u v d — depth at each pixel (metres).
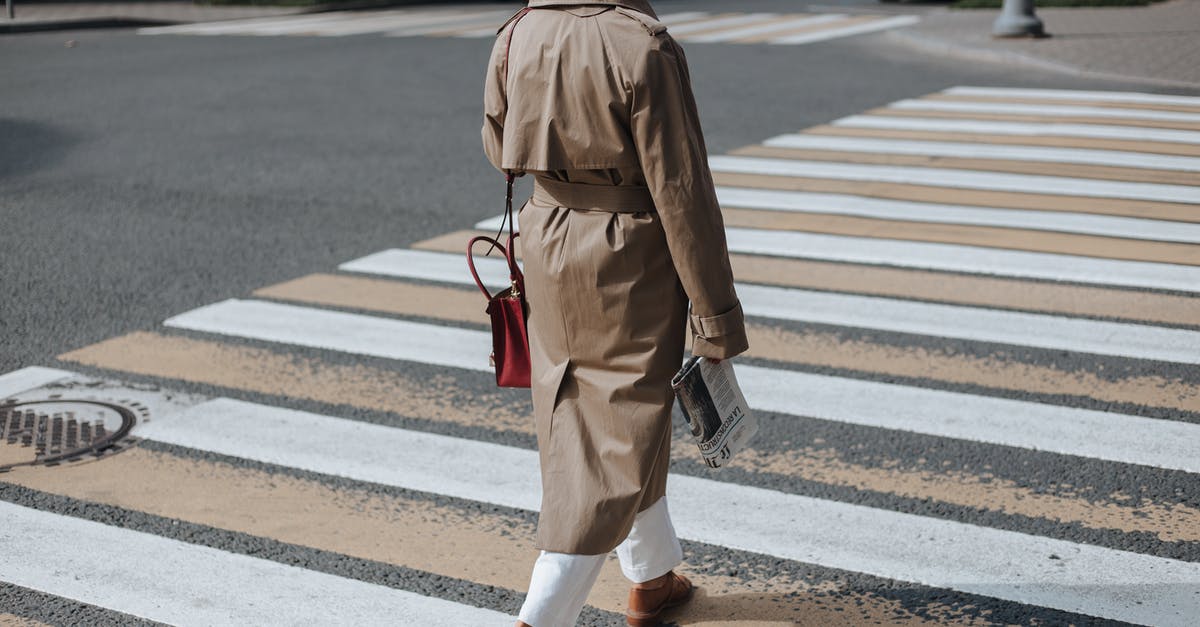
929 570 3.62
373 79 14.07
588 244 2.84
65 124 11.48
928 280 6.51
